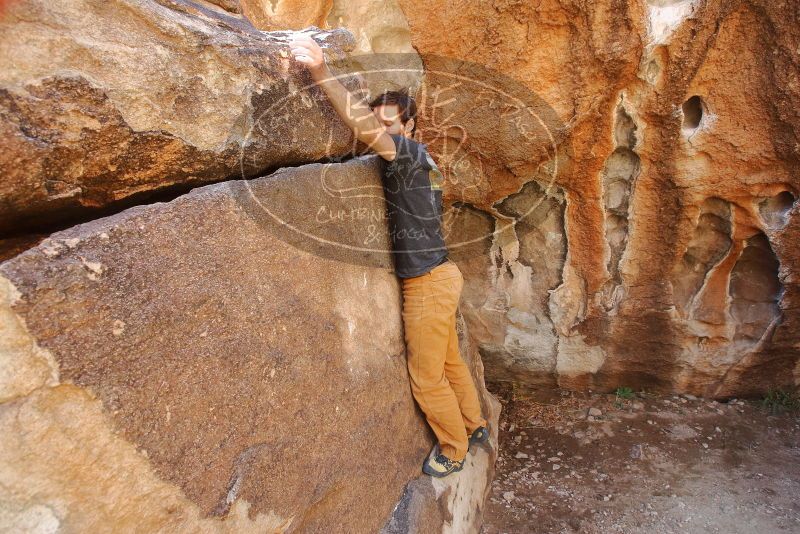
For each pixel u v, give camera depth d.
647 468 2.77
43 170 0.92
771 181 2.36
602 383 3.31
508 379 3.47
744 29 2.06
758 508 2.45
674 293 2.90
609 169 2.55
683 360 3.06
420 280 1.94
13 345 0.77
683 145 2.36
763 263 2.73
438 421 2.03
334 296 1.55
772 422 3.00
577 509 2.53
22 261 0.80
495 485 2.71
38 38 0.91
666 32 2.07
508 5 2.04
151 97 1.09
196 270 1.07
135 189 1.13
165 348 0.98
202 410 1.05
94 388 0.86
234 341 1.14
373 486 1.69
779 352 2.92
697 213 2.56
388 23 2.32
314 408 1.40
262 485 1.19
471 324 3.24
